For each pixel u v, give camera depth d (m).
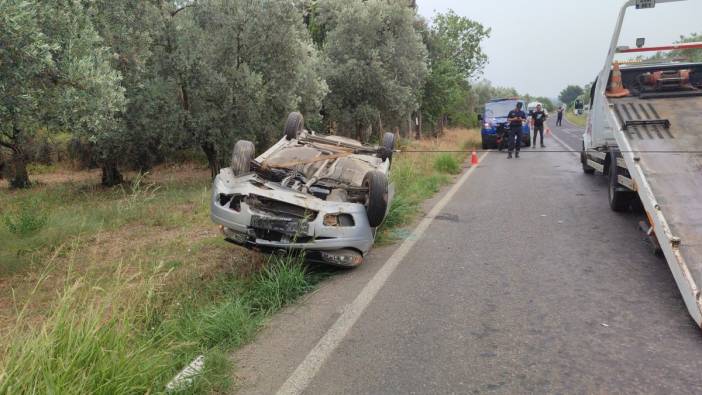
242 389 3.44
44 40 5.55
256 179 6.11
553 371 3.60
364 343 4.09
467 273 5.77
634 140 6.70
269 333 4.34
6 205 12.08
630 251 6.38
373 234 6.43
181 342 3.93
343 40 18.58
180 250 6.94
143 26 11.23
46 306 5.13
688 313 4.50
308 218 5.71
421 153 17.44
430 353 3.91
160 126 12.77
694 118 6.98
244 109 13.06
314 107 15.28
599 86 10.03
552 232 7.50
